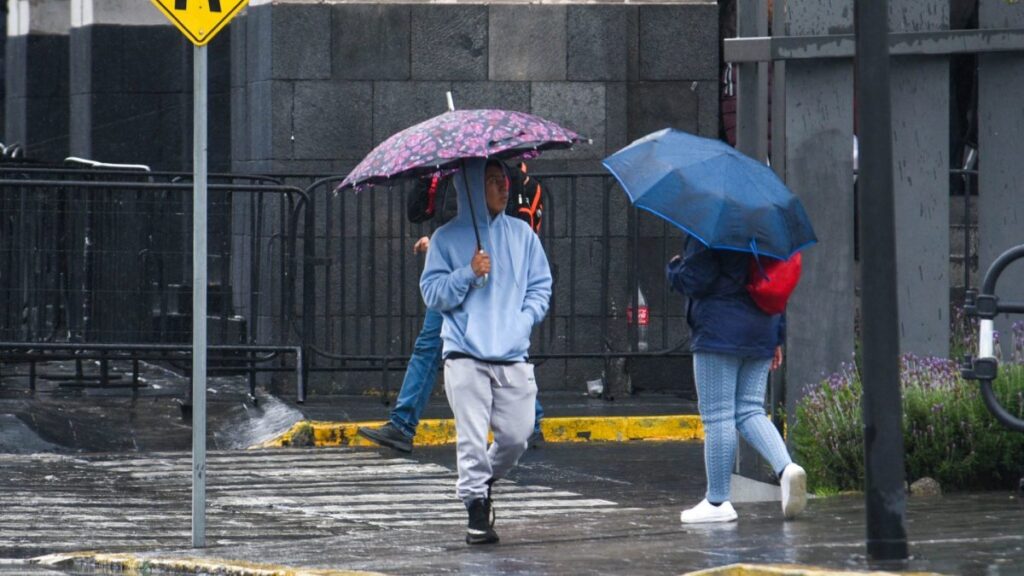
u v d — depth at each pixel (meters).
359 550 25.08
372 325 44.06
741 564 20.89
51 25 56.44
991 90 31.55
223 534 28.19
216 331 42.94
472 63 46.31
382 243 45.12
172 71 52.53
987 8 31.03
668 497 32.91
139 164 52.22
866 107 20.92
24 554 26.28
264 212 43.38
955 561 20.80
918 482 29.41
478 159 25.38
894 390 21.06
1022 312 27.11
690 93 47.66
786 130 30.72
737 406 26.91
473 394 25.22
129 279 42.38
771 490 30.84
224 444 40.25
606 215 44.72
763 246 25.45
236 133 49.38
